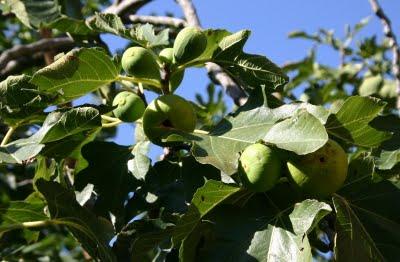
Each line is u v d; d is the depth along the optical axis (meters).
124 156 0.99
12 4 1.28
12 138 1.25
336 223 0.85
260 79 1.00
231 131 0.89
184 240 0.86
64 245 1.48
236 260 0.83
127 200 0.99
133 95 0.95
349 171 0.89
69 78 0.96
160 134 0.92
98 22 1.04
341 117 0.88
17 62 1.39
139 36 1.02
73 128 0.91
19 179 1.43
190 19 1.36
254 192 0.86
